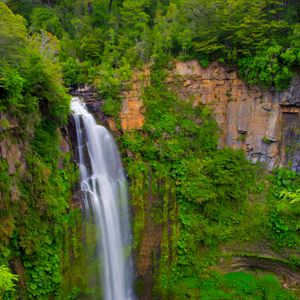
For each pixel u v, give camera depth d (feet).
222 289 71.10
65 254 56.08
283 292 71.26
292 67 75.41
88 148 68.08
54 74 54.24
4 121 42.96
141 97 78.48
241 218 77.25
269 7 78.43
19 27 46.65
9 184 44.57
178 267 72.64
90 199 63.46
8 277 31.55
